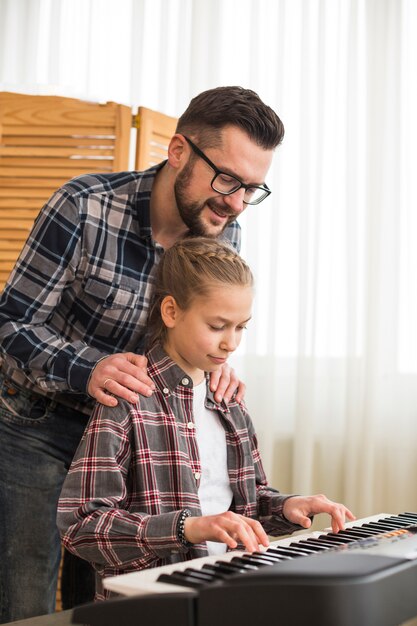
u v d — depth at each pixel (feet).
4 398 5.22
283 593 2.56
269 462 9.00
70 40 9.55
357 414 8.96
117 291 5.01
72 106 7.88
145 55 9.41
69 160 7.86
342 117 9.16
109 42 9.48
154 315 4.66
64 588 6.00
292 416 9.23
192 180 4.71
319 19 9.14
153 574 3.03
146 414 4.28
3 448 5.24
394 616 2.73
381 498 8.98
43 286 4.84
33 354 4.72
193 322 4.31
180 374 4.43
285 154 9.22
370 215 9.04
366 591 2.58
